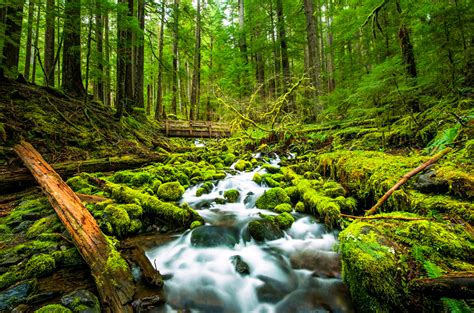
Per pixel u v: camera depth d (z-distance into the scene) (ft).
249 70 51.52
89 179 17.22
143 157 25.41
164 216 13.66
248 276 10.00
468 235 6.55
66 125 23.56
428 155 12.44
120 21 27.02
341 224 11.51
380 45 30.81
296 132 29.27
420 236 6.79
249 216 14.53
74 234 9.32
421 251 6.16
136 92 43.34
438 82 18.16
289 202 16.15
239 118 29.53
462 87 17.24
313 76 32.89
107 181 16.58
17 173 15.06
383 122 21.38
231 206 16.76
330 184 15.48
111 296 7.37
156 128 41.86
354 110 21.99
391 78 17.28
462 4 16.51
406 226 7.46
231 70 51.31
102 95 50.75
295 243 12.02
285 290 9.24
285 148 29.25
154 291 8.54
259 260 10.93
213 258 11.04
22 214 12.36
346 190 14.65
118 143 26.61
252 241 12.28
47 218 11.80
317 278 9.37
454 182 8.50
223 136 44.06
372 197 12.38
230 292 9.24
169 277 9.66
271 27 54.34
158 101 52.70
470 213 7.25
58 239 10.32
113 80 58.85
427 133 16.20
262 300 8.93
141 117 40.50
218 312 8.34
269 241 12.17
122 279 8.06
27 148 16.92
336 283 8.83
